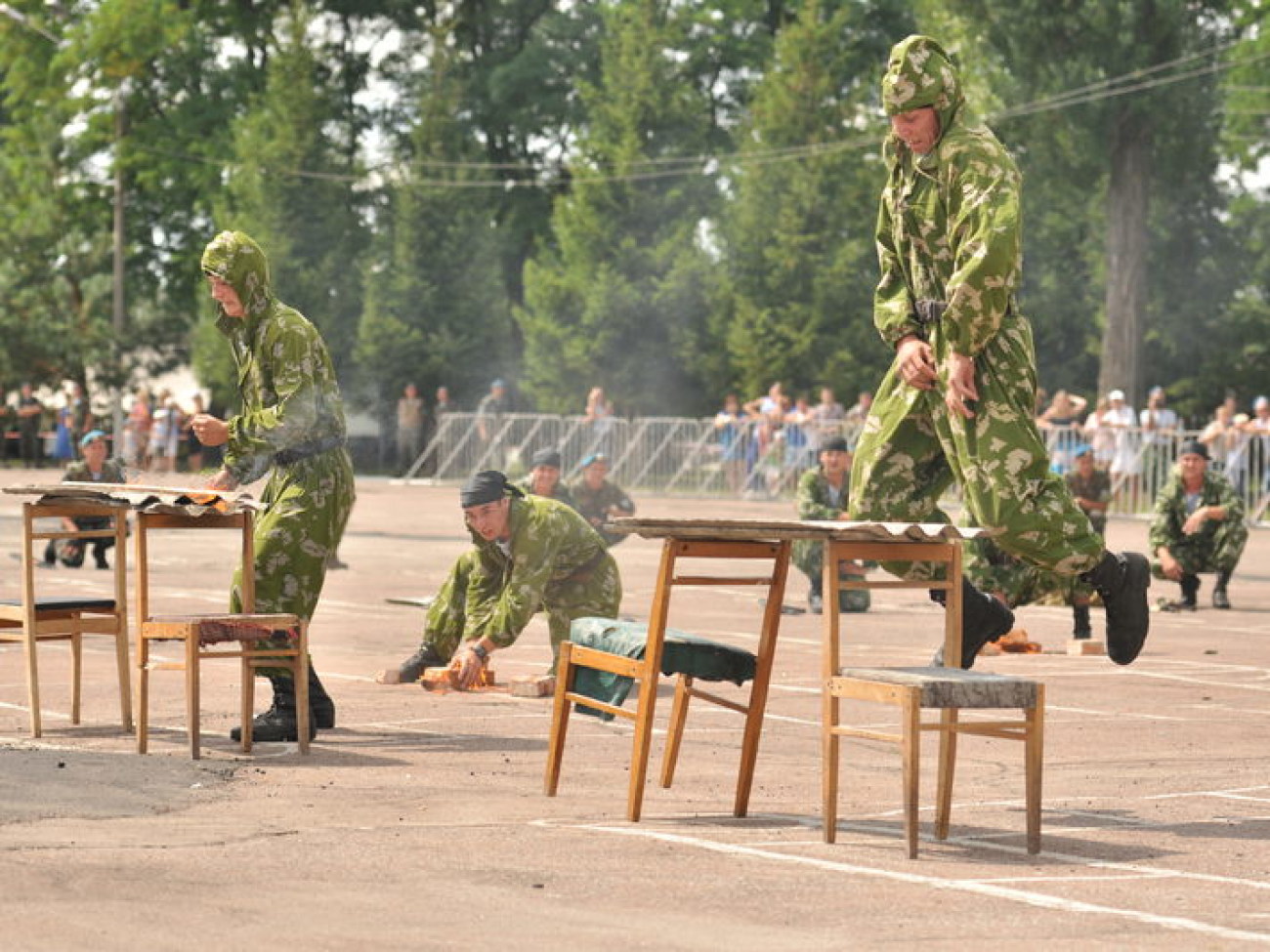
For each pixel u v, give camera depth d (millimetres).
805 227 85625
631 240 87688
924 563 13523
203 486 16281
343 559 41719
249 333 16391
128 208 97875
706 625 28859
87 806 12508
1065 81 75062
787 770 15016
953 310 12984
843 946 9039
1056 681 22125
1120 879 10836
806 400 84375
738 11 100562
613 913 9648
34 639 16188
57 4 95688
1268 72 87000
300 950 8727
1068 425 61094
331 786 13695
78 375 90875
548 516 18578
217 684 20203
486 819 12422
